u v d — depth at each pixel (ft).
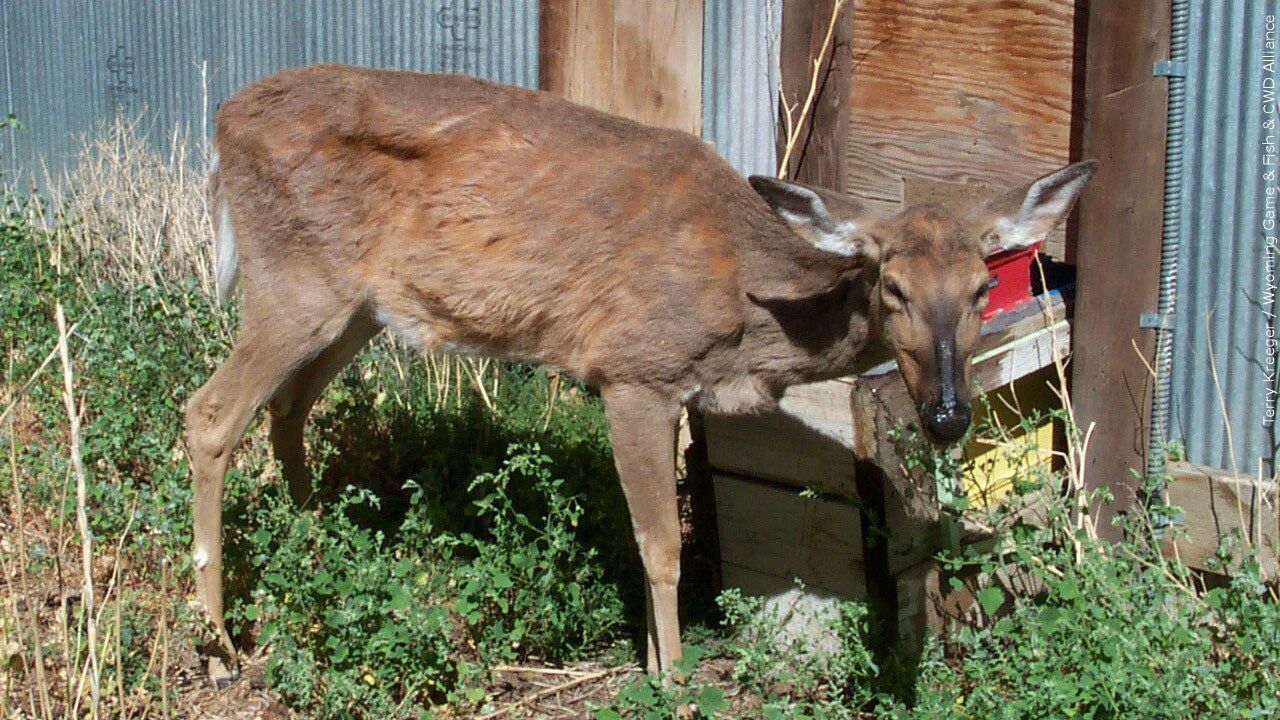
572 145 14.69
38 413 18.29
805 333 14.10
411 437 18.40
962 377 12.26
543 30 22.74
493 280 14.80
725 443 15.43
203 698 13.92
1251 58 14.89
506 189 14.64
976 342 12.73
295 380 16.61
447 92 15.01
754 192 14.58
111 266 23.91
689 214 14.32
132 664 13.52
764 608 15.31
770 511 15.28
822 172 18.93
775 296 14.11
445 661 13.82
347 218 14.96
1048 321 16.08
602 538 15.79
